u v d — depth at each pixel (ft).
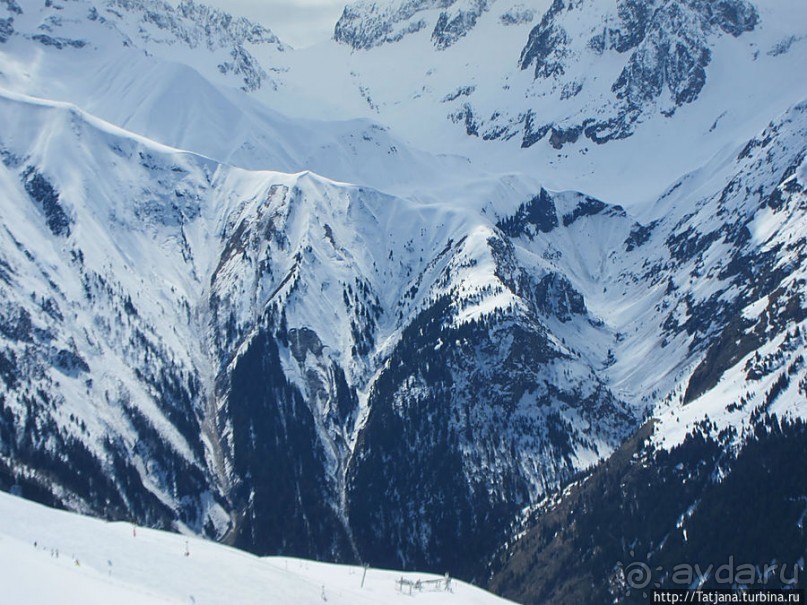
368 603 571.28
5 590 413.80
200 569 537.65
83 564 499.92
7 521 543.39
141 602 441.68
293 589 548.72
